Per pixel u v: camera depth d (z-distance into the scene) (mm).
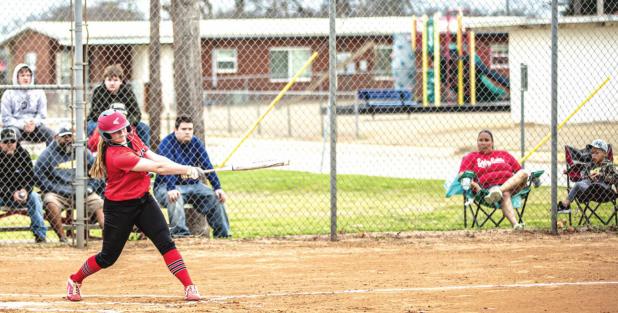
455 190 20359
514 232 19188
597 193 19578
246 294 13227
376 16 61625
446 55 51906
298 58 62625
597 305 11797
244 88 62375
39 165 18453
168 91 56250
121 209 12305
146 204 12469
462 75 51281
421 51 60000
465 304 12016
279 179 31188
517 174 19703
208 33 60969
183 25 20062
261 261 16406
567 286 13359
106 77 19109
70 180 18688
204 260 16562
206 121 56375
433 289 13320
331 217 18641
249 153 39531
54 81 55719
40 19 52375
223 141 45000
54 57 55750
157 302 12500
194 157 18484
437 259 16328
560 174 28344
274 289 13648
